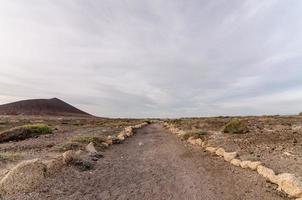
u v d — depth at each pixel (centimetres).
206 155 1466
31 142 1942
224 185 866
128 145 2006
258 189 805
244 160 1146
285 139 1852
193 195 776
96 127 4238
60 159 1052
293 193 729
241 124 2522
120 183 909
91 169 1105
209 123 4500
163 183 909
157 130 4181
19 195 741
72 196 760
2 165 1047
